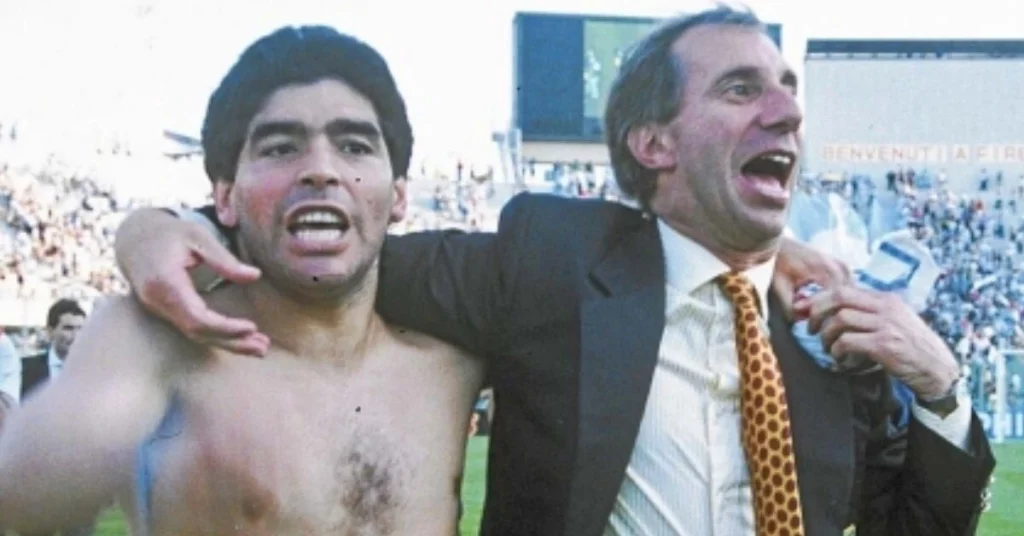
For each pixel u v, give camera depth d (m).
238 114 2.21
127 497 2.06
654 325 2.37
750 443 2.32
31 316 18.03
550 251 2.46
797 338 2.45
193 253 2.11
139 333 2.12
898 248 2.72
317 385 2.25
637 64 2.61
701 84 2.48
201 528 2.14
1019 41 28.48
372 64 2.24
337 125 2.17
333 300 2.22
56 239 21.45
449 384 2.43
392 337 2.41
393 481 2.26
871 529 2.65
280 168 2.16
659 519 2.31
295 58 2.20
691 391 2.36
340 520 2.20
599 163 26.56
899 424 2.58
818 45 29.28
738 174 2.44
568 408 2.35
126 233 2.17
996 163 28.69
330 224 2.16
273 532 2.16
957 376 2.41
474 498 8.32
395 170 2.30
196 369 2.17
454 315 2.43
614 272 2.43
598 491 2.28
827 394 2.41
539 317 2.42
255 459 2.17
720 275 2.44
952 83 28.89
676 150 2.50
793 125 2.45
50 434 1.98
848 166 29.16
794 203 2.81
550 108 26.53
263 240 2.17
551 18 26.41
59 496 1.99
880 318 2.38
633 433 2.29
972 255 26.53
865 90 29.16
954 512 2.49
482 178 26.03
